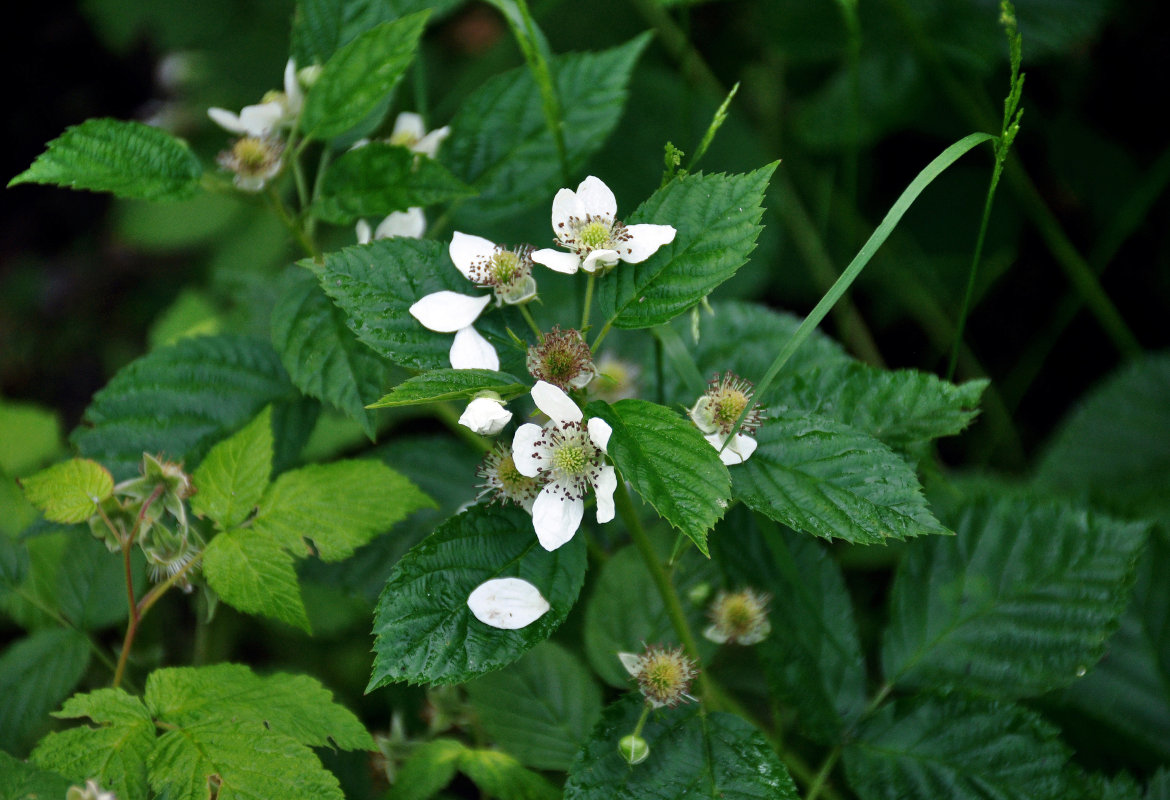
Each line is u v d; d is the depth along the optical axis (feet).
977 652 1.86
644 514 2.00
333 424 2.17
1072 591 1.86
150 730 1.75
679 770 1.75
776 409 1.76
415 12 1.93
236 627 2.16
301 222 1.91
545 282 2.25
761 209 1.73
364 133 1.97
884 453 1.73
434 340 1.77
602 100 2.01
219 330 2.22
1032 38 2.33
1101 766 1.95
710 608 1.88
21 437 2.12
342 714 1.78
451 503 2.02
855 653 1.88
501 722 1.89
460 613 1.70
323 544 1.83
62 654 1.94
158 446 1.90
